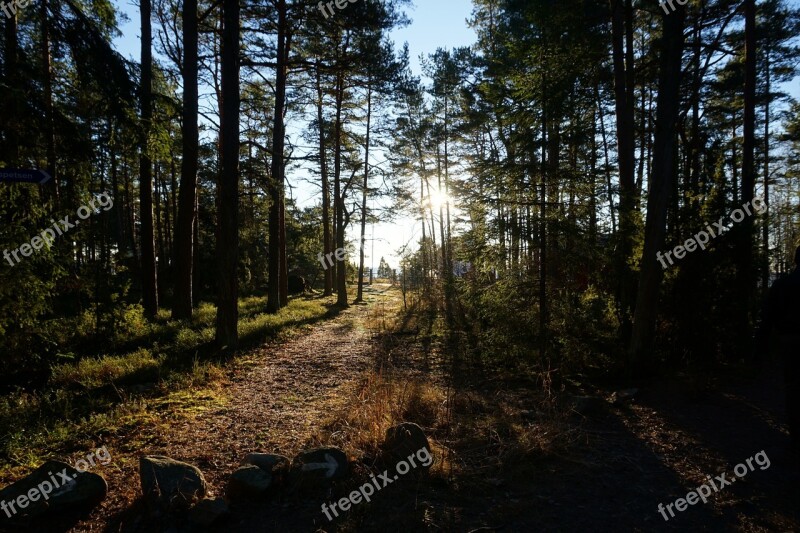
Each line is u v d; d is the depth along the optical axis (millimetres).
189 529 3152
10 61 5578
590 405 5609
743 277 7641
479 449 4477
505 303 7992
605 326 7656
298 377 7887
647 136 17078
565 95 7492
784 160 22219
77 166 6461
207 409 5938
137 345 10125
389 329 13953
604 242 8008
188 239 13797
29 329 6629
